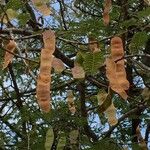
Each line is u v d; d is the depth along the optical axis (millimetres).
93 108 6113
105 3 2562
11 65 5699
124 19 4125
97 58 2270
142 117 5812
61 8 4148
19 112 5984
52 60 2143
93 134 5906
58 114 5133
